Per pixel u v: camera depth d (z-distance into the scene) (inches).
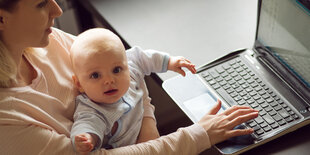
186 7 56.1
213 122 38.9
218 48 49.6
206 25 52.9
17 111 34.1
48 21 35.0
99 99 39.1
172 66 44.6
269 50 44.8
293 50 41.1
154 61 44.9
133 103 41.6
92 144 34.9
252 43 49.6
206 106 42.3
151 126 44.0
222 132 38.2
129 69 44.0
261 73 44.4
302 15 38.5
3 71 33.4
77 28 80.0
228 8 54.7
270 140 38.9
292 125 38.8
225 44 50.0
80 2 62.2
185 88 44.4
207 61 48.2
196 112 41.9
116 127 40.9
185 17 54.6
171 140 38.1
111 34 39.8
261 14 44.5
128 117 41.5
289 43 41.4
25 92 35.1
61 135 35.5
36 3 32.9
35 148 33.8
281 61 43.4
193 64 44.2
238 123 38.6
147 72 45.9
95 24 71.5
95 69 38.1
